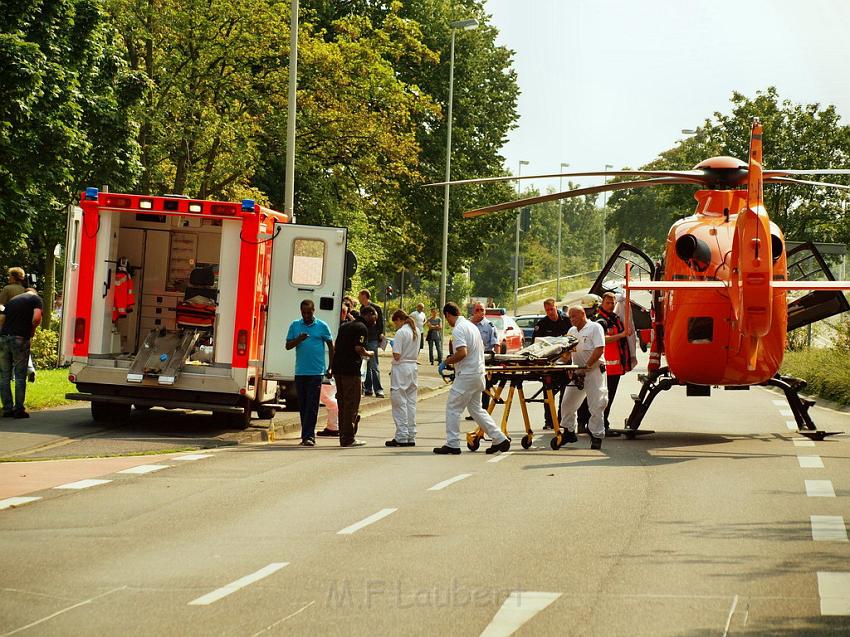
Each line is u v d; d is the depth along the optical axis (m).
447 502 16.11
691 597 10.46
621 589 10.79
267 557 12.23
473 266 165.88
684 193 72.50
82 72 45.66
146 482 17.78
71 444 22.08
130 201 25.06
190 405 24.75
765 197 64.69
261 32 50.84
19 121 40.81
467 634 9.20
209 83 51.06
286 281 26.22
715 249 24.69
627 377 56.09
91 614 9.78
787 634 9.21
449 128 68.00
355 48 55.06
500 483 18.09
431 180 70.50
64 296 25.12
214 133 49.38
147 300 27.20
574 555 12.38
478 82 74.50
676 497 16.67
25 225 43.34
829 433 26.16
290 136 39.66
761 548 12.81
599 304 27.47
